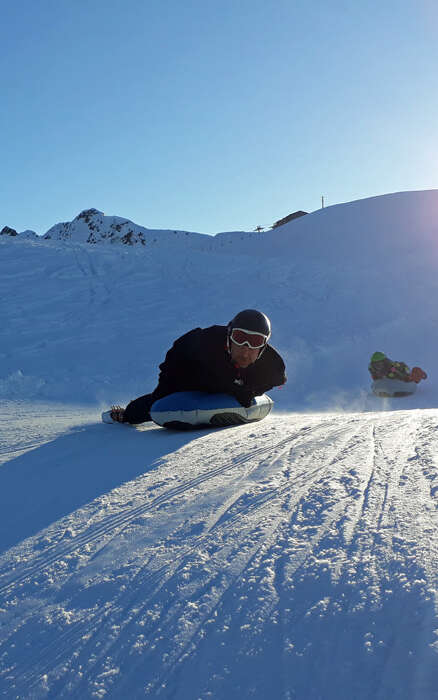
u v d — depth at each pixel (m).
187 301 22.16
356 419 4.50
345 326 18.77
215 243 49.59
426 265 25.81
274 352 5.05
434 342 16.67
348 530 1.92
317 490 2.44
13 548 2.24
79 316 19.95
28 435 5.29
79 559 2.04
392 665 1.21
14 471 3.61
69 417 7.92
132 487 2.91
